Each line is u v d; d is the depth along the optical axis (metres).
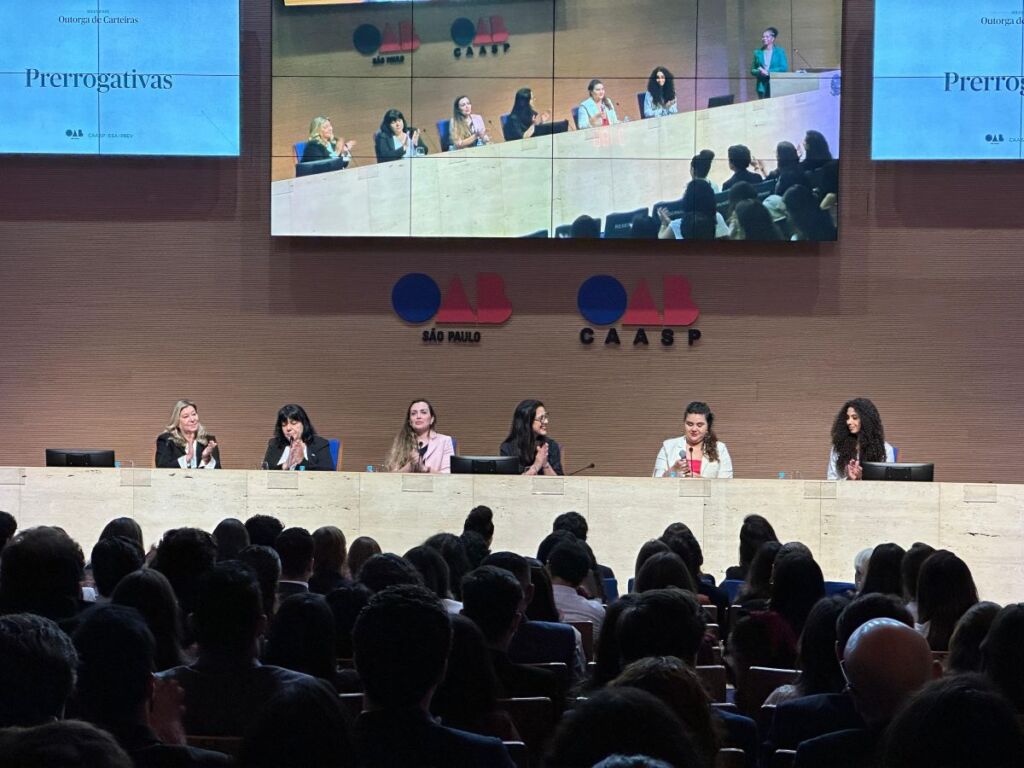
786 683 4.30
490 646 3.97
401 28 11.51
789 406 11.71
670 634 3.41
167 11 11.55
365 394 11.87
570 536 6.50
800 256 11.70
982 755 1.82
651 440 11.75
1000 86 11.26
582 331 11.78
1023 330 11.62
